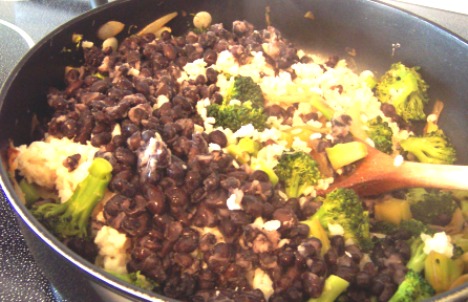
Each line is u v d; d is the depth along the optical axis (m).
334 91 0.45
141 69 0.43
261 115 0.40
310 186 0.37
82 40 0.42
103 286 0.23
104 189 0.33
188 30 0.49
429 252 0.32
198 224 0.32
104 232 0.31
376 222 0.38
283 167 0.37
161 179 0.32
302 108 0.43
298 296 0.29
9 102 0.33
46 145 0.35
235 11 0.49
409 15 0.43
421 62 0.44
